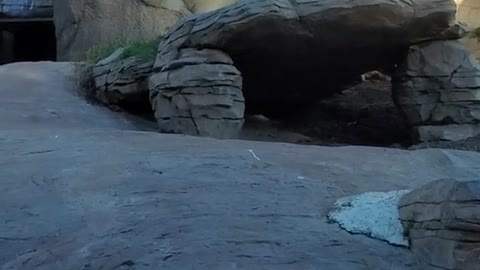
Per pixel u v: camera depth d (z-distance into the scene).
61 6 18.66
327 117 13.48
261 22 9.57
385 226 3.81
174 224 3.91
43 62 14.75
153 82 10.17
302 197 4.72
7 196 4.73
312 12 9.66
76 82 12.67
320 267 3.34
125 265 3.32
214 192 4.71
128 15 17.69
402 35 10.36
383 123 13.06
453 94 10.37
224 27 9.70
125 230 3.86
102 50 13.43
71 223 4.09
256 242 3.62
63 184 5.00
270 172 5.48
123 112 11.66
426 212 3.43
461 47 10.53
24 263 3.50
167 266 3.28
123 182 4.98
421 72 10.59
